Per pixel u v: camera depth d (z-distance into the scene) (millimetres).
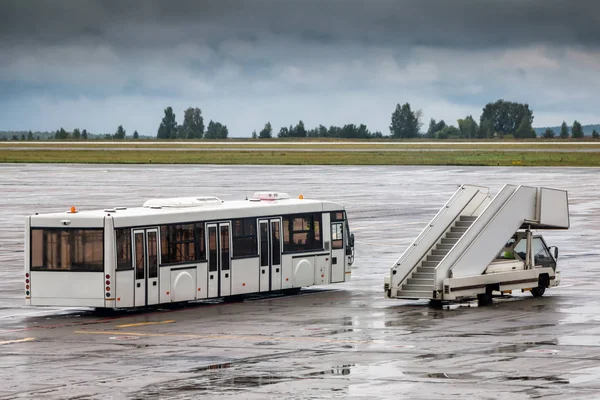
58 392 38406
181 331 53969
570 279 73812
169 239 62406
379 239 102500
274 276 68000
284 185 182125
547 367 41750
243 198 149625
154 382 40000
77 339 51688
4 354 47250
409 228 112750
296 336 51438
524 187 66500
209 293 64375
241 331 53531
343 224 72625
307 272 69938
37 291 60844
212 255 64500
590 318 56094
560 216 68688
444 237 67812
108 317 60031
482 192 71438
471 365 42469
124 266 60031
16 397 37625
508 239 65188
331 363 43562
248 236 66562
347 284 74250
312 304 64188
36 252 60844
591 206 139625
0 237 106312
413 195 160125
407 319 56969
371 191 168000
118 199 151375
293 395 37125
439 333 51625
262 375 41094
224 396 37188
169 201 65000
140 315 60719
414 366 42500
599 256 88000
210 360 44875
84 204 143500
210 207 65688
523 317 56844
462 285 61719
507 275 64062
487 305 62406
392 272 64125
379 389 37875
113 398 37219
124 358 45781
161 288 61781
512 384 38312
